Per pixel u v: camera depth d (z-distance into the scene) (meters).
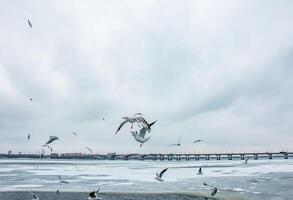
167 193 39.41
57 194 39.25
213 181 52.03
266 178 56.69
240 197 35.53
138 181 53.84
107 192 40.38
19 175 68.62
